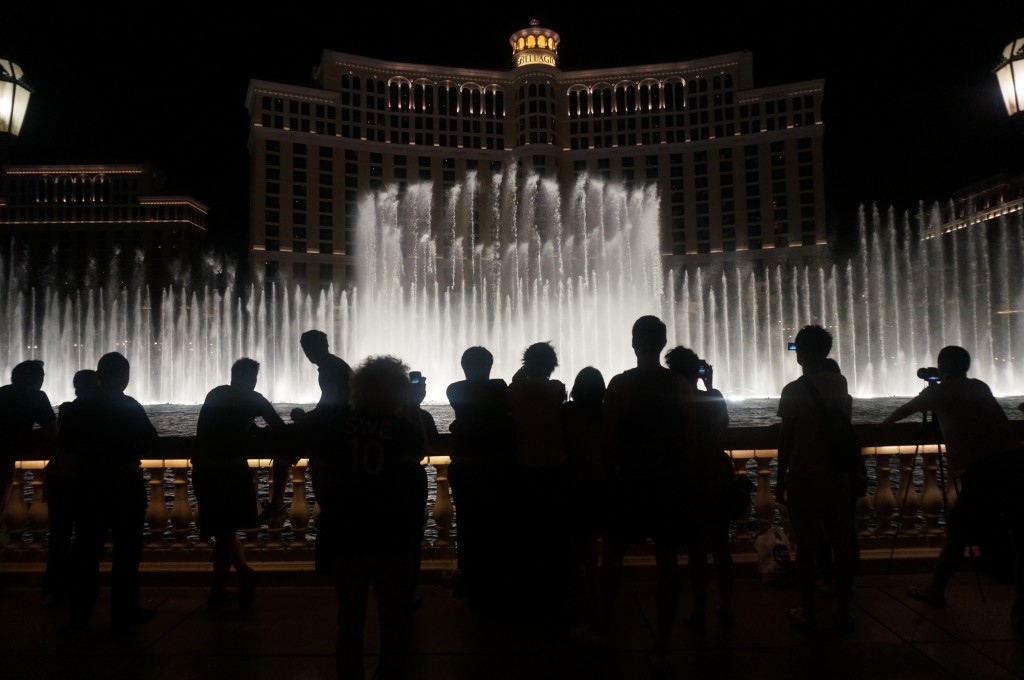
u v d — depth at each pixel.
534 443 5.39
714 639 4.77
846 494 4.90
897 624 4.96
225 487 5.33
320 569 3.94
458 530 5.46
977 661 4.39
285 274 100.81
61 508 5.56
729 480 5.16
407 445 3.90
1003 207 99.31
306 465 6.29
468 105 112.31
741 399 69.31
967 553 6.12
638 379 4.56
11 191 130.75
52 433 6.00
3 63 7.02
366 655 4.63
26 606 5.55
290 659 4.54
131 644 4.79
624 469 4.50
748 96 107.00
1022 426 5.80
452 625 5.09
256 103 101.50
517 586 5.27
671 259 108.44
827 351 5.07
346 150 106.12
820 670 4.30
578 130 112.38
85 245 131.12
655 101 111.25
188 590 5.89
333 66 106.25
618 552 4.70
